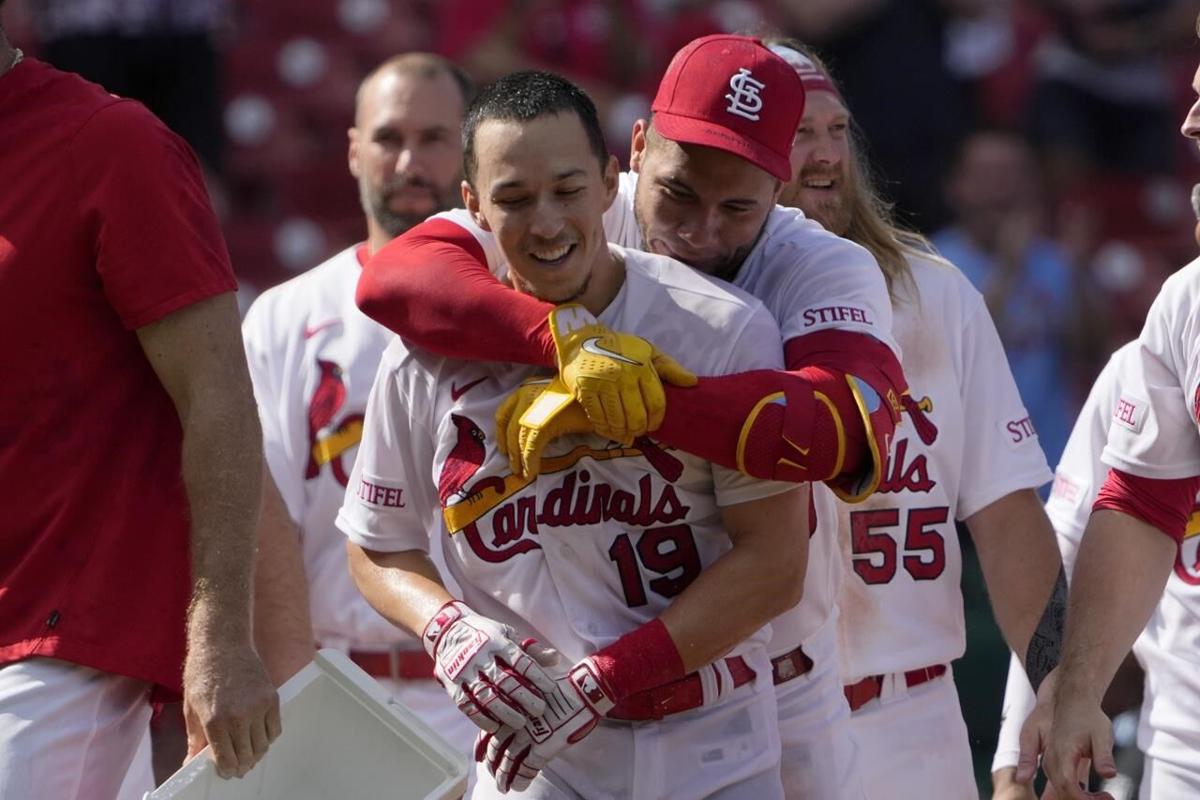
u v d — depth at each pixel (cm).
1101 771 1499
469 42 3778
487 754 1326
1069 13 3894
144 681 1410
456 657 1297
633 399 1239
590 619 1337
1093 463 1773
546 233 1268
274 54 3956
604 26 3784
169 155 1367
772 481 1291
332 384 1945
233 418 1352
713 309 1317
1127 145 3909
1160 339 1573
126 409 1394
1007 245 3447
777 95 1328
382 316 1359
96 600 1370
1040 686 1634
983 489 1723
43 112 1356
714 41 1354
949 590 1719
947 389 1708
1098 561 1577
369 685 1356
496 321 1298
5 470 1366
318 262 3791
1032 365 3359
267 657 1645
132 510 1387
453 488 1349
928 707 1722
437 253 1359
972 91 3841
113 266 1349
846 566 1678
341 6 3972
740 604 1296
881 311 1359
